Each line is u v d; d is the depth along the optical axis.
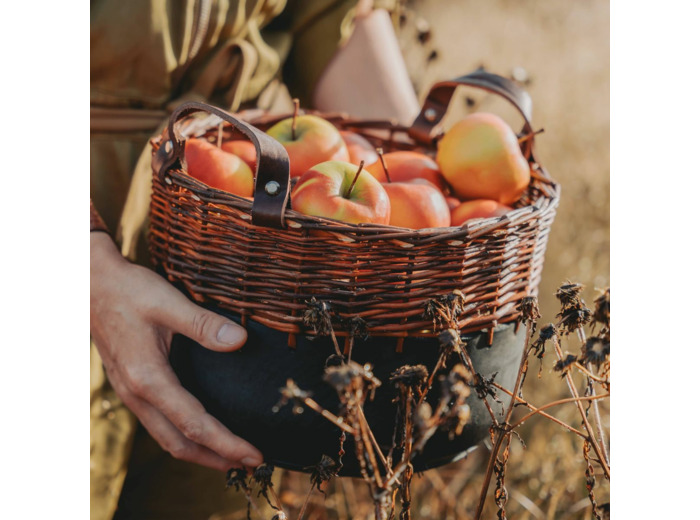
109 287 0.92
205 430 0.86
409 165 1.03
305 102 1.42
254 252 0.78
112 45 1.06
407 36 1.87
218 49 1.17
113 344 0.92
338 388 0.57
